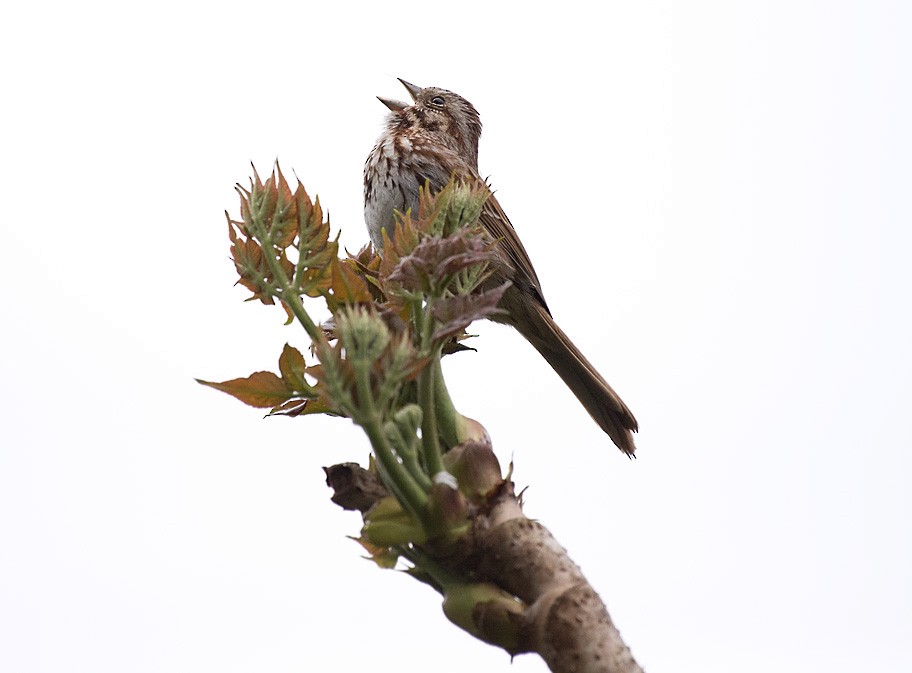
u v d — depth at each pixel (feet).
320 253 5.49
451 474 4.72
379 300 6.18
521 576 4.39
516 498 4.70
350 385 4.34
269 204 5.49
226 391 5.43
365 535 4.72
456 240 4.83
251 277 5.52
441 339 4.74
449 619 4.47
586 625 4.19
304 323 5.45
